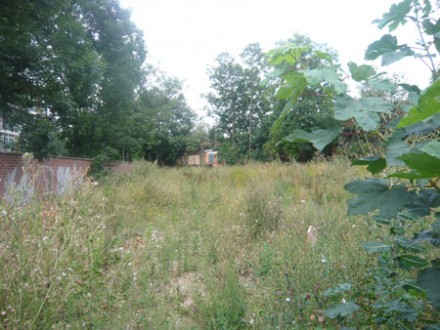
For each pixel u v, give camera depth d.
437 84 0.95
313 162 12.45
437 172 1.03
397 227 2.01
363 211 1.41
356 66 1.24
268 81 1.43
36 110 13.84
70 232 3.25
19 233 2.92
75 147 20.92
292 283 3.17
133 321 2.84
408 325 1.88
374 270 2.68
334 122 1.32
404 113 1.36
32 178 3.58
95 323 2.75
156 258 4.40
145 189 9.95
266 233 5.51
